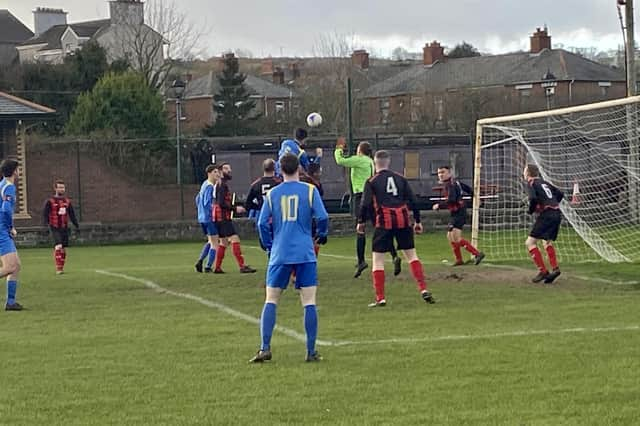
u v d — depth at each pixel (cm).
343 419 834
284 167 1103
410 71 7900
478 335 1237
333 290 1719
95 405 902
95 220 3844
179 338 1265
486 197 3125
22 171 3722
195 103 7875
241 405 891
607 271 2033
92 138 3991
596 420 813
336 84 6850
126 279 1994
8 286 1577
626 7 3089
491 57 7669
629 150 2842
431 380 978
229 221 2067
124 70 5706
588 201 2888
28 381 1011
